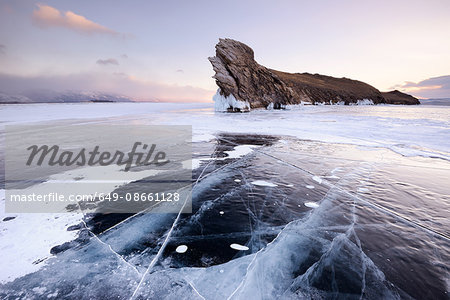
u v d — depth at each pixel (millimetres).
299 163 5832
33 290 1795
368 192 3941
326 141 8984
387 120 17047
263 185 4277
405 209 3295
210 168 5367
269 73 33750
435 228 2777
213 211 3221
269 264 2117
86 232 2668
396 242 2477
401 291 1804
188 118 18797
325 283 1879
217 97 29969
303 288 1828
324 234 2633
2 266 2062
